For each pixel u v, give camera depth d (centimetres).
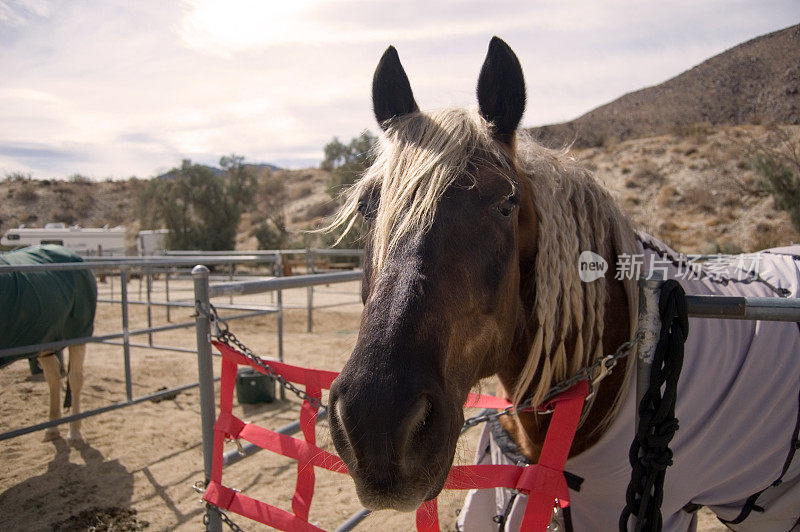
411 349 118
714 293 175
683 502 156
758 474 165
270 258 633
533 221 161
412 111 175
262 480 391
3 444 450
